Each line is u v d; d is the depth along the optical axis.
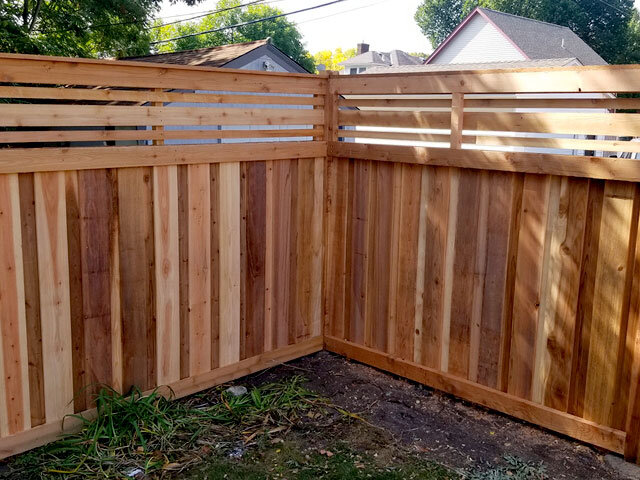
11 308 2.90
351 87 4.14
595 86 3.00
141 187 3.34
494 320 3.59
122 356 3.39
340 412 3.62
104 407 3.26
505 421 3.53
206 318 3.80
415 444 3.25
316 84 4.23
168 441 3.19
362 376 4.17
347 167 4.31
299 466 3.01
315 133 4.31
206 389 3.88
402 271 4.06
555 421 3.34
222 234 3.80
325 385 4.02
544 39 23.00
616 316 3.06
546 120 3.20
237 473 2.93
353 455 3.12
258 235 4.03
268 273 4.15
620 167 2.90
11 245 2.86
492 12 22.09
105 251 3.23
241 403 3.65
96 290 3.22
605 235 3.06
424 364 4.02
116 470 2.91
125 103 7.27
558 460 3.09
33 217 2.92
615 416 3.12
